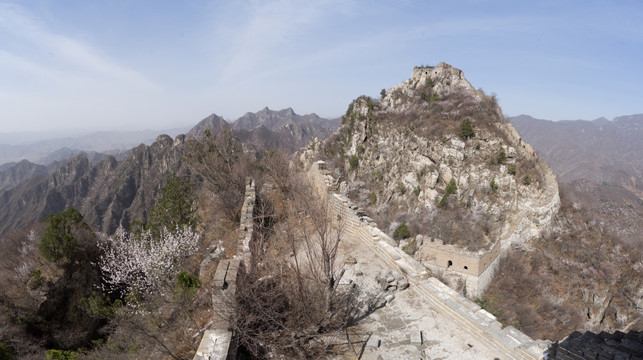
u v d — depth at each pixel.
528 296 44.09
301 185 19.53
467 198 62.31
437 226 57.59
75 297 22.55
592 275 49.09
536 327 38.56
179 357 10.80
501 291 43.28
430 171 67.62
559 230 56.19
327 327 8.34
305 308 8.00
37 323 20.61
